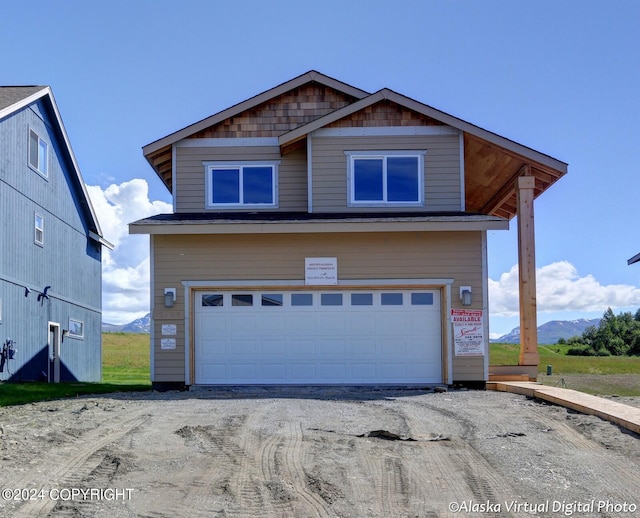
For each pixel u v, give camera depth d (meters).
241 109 17.17
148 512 6.16
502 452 8.28
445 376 15.48
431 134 16.48
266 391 14.66
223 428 9.34
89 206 25.28
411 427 9.66
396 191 16.44
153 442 8.41
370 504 6.52
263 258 15.59
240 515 6.16
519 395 13.53
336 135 16.53
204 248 15.62
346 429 9.40
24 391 14.02
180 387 15.37
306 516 6.17
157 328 15.52
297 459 7.80
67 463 7.36
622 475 7.38
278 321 15.68
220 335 15.63
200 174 17.08
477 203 20.83
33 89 20.66
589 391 15.71
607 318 48.66
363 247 15.64
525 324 15.84
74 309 24.23
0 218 18.06
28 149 20.11
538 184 17.83
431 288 15.76
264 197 17.08
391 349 15.66
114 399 12.88
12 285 18.81
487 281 15.59
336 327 15.70
